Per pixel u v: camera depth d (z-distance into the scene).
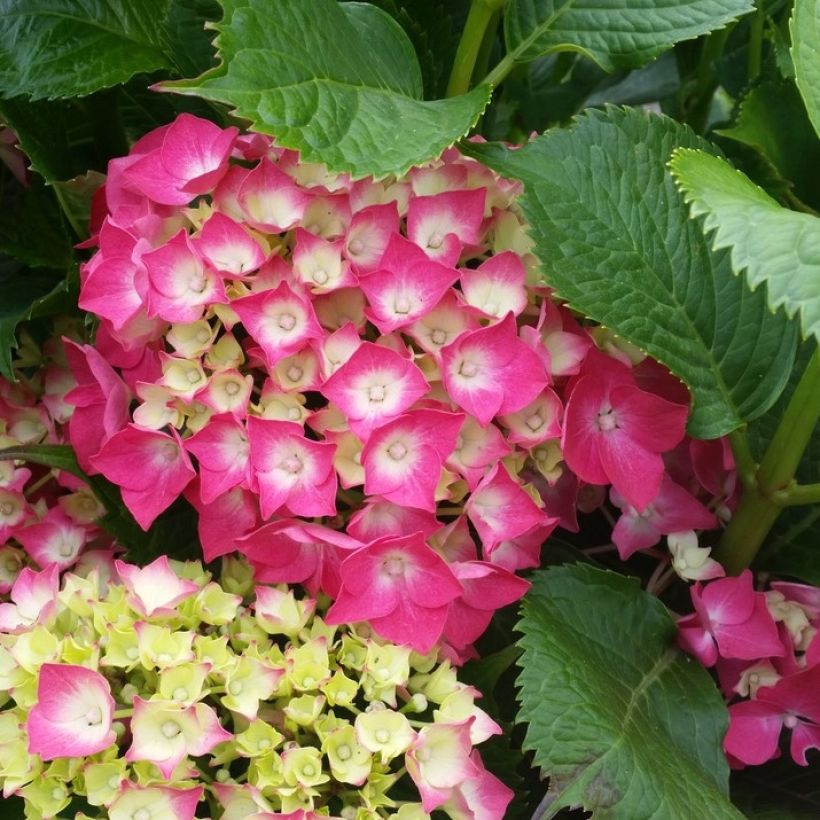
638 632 0.67
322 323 0.64
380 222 0.64
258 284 0.63
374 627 0.62
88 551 0.69
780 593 0.69
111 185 0.66
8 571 0.70
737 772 0.70
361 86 0.63
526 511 0.63
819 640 0.67
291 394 0.62
